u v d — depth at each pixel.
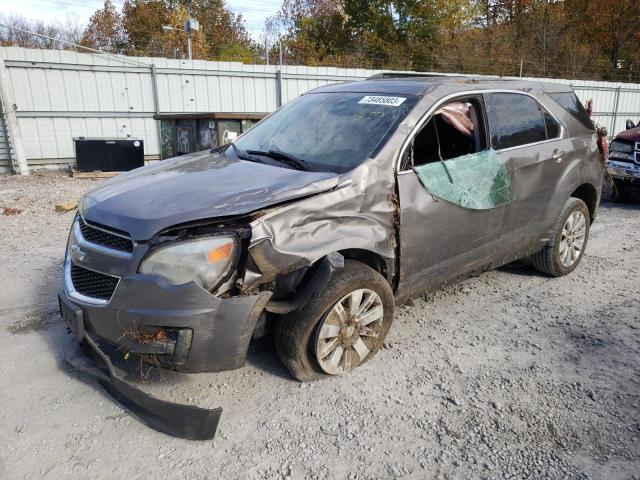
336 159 3.48
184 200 2.93
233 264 2.79
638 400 3.16
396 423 2.92
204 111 16.16
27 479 2.49
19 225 7.22
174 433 2.80
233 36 40.44
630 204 9.03
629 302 4.62
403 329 4.04
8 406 3.03
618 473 2.57
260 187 3.05
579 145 4.93
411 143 3.54
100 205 3.07
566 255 5.09
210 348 2.78
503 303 4.57
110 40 38.22
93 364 3.26
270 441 2.77
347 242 3.09
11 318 4.16
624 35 35.94
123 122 15.11
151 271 2.72
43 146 14.17
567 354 3.70
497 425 2.92
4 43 32.75
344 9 36.59
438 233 3.66
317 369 3.22
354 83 4.45
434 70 33.31
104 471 2.55
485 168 3.94
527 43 34.91
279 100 17.27
